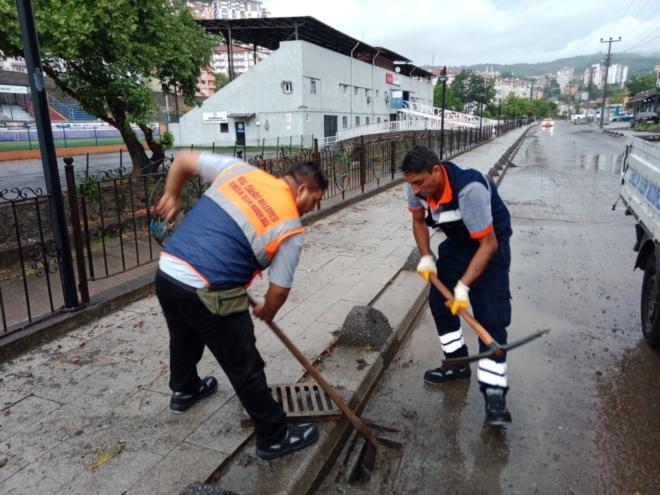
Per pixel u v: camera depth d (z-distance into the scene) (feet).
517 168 58.80
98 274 18.88
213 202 7.33
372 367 11.18
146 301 15.10
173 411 9.30
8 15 22.33
